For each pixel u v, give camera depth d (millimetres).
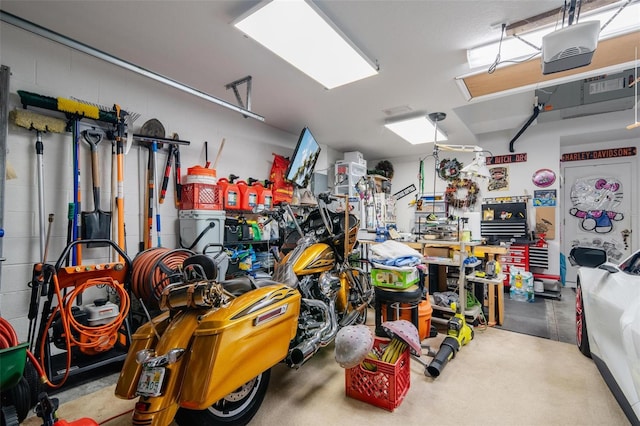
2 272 2092
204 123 3434
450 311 3014
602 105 4203
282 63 2613
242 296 1479
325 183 5199
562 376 2109
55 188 2332
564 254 5379
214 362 1202
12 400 1391
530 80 2898
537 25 2068
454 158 5809
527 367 2248
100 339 1985
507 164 5238
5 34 2104
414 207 6191
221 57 2523
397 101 3434
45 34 1662
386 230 3836
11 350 1085
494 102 4055
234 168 3789
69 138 2414
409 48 2391
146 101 2896
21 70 2172
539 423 1633
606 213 5043
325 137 4895
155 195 2943
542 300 4289
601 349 1884
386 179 6039
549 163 4895
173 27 2129
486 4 1899
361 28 2143
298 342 1950
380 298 2695
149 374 1188
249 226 3488
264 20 1980
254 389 1667
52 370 1938
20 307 2158
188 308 1380
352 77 2771
